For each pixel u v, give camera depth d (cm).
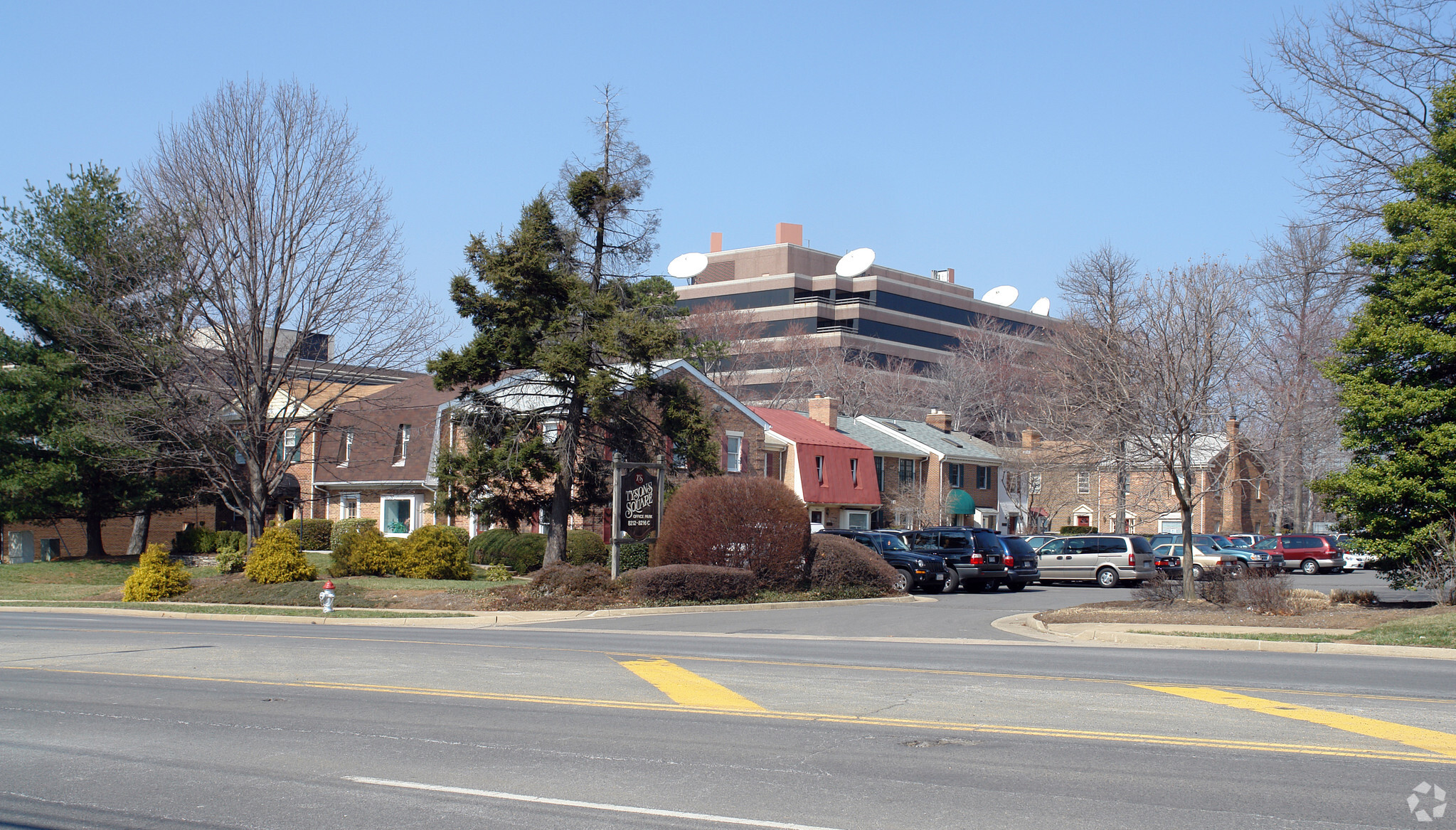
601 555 3675
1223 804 701
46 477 3656
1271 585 2238
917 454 5616
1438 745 880
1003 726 972
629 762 835
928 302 10306
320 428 3622
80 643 1750
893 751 869
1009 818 674
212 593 2830
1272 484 5344
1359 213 2695
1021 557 3475
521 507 3353
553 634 1973
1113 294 4253
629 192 3372
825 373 7656
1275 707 1070
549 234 3272
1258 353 4553
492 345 3148
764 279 9912
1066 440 4878
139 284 3319
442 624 2264
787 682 1263
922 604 2872
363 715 1043
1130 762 825
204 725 995
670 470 3438
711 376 7631
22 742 926
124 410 3347
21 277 3812
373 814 696
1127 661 1512
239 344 3191
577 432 3291
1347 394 2266
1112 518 6203
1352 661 1512
